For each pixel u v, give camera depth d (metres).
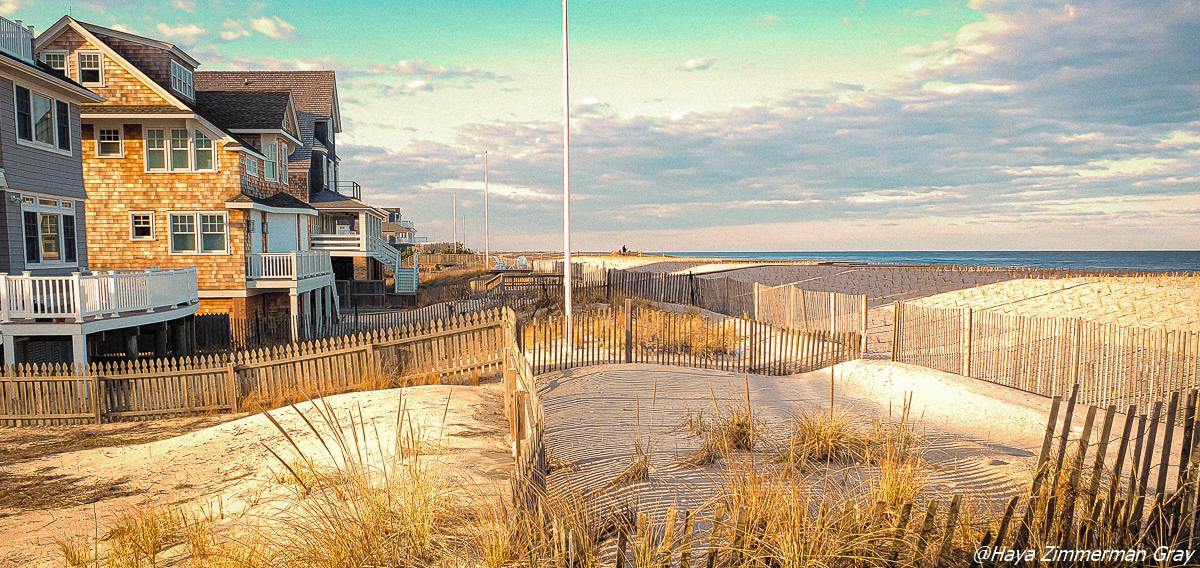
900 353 16.45
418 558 4.92
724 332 19.45
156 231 26.12
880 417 11.02
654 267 64.50
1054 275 36.38
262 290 28.11
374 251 39.03
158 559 6.18
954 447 8.73
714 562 4.09
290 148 34.50
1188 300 22.31
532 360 15.78
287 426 11.62
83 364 14.41
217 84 46.53
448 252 96.25
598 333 18.48
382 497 5.79
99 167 25.97
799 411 11.16
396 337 15.34
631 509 5.64
